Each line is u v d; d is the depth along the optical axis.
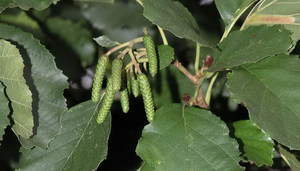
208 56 0.46
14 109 0.45
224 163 0.43
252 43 0.45
